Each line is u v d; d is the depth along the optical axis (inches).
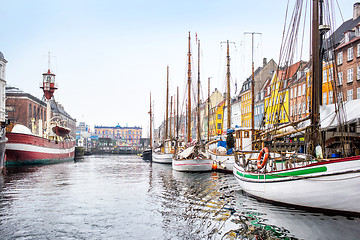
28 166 1895.9
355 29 1542.8
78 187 956.6
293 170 522.0
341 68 1608.0
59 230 482.6
